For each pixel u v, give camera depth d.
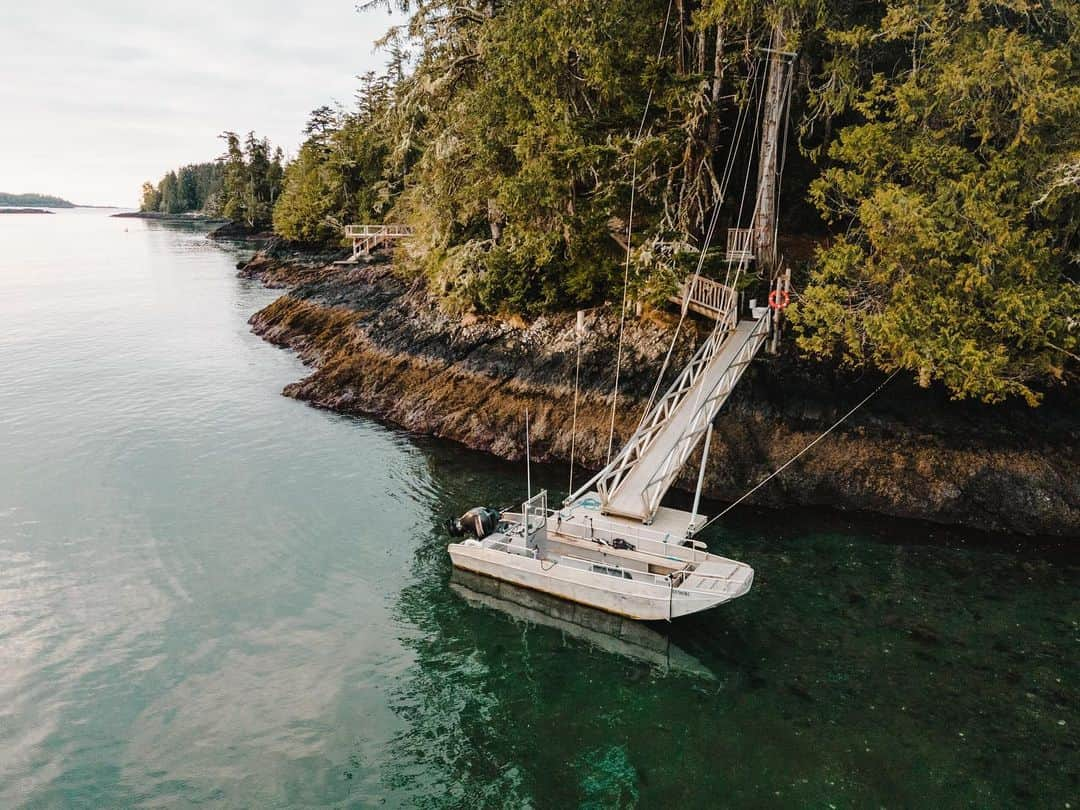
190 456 25.72
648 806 11.06
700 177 26.64
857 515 21.06
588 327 28.16
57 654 14.64
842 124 29.31
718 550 18.94
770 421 23.42
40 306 57.38
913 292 19.89
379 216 76.06
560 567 16.70
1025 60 17.58
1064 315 18.91
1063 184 17.44
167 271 83.69
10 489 22.75
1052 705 13.02
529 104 27.45
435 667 14.56
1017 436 21.20
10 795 11.12
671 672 14.40
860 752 12.09
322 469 24.62
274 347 42.91
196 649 14.89
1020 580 17.33
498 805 11.12
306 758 12.02
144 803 11.02
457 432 27.55
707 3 24.08
